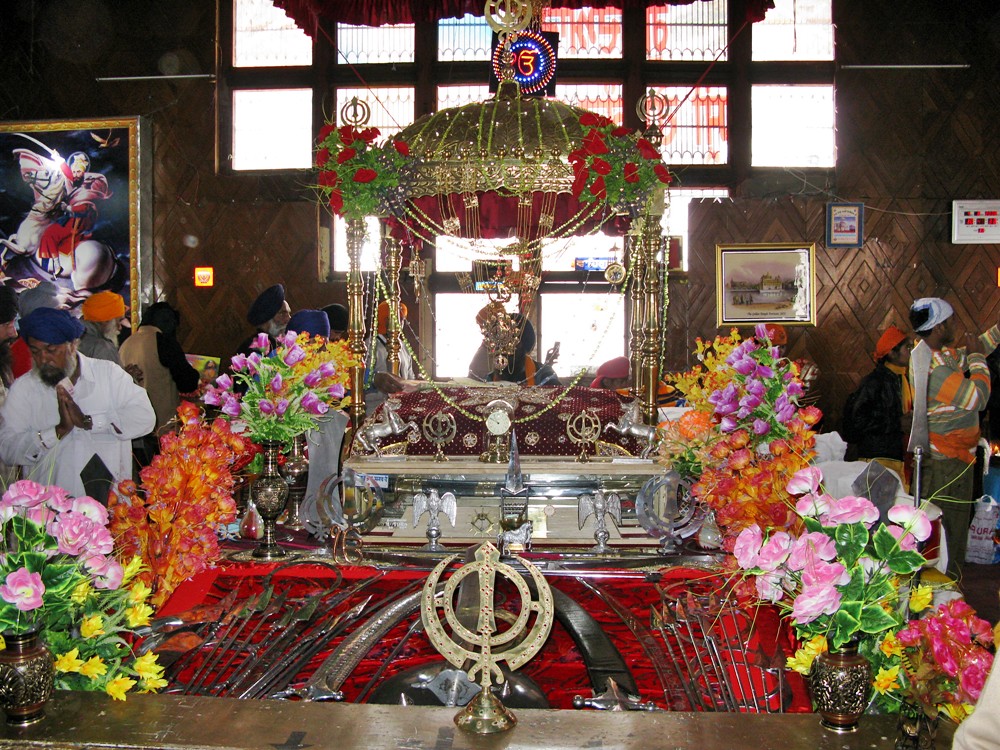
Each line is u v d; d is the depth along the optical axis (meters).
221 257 9.14
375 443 3.86
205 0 9.09
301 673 2.36
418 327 8.74
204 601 2.94
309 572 3.17
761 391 3.09
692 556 3.27
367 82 9.16
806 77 9.03
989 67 8.84
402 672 2.33
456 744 1.62
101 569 1.85
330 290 9.13
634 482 3.61
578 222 4.43
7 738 1.65
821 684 1.71
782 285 8.98
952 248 8.90
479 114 4.24
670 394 5.30
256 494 3.31
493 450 3.70
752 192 9.09
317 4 7.48
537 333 8.80
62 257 9.02
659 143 4.31
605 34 9.12
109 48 9.12
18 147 9.03
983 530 6.06
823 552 1.72
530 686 2.23
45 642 1.86
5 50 9.13
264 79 9.17
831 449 3.86
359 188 4.10
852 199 8.97
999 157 8.86
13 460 3.81
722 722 1.73
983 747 1.39
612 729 1.70
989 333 5.17
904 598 1.98
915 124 8.89
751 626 2.57
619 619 2.75
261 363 3.31
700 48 9.11
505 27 4.50
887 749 1.63
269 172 9.15
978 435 5.07
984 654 1.57
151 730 1.68
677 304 9.04
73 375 3.83
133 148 9.00
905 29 8.88
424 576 3.08
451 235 4.50
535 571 1.88
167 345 6.32
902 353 5.52
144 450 5.92
